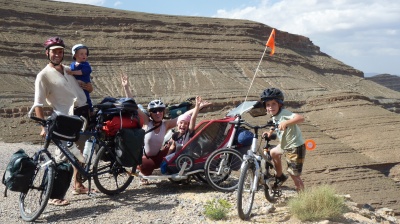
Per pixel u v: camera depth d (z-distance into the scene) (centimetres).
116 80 10494
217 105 9500
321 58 17225
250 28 14525
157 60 11794
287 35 16350
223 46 13288
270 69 13188
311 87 12600
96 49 11188
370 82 17850
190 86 11006
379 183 7481
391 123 9894
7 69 8769
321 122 10075
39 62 9681
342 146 8481
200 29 13550
